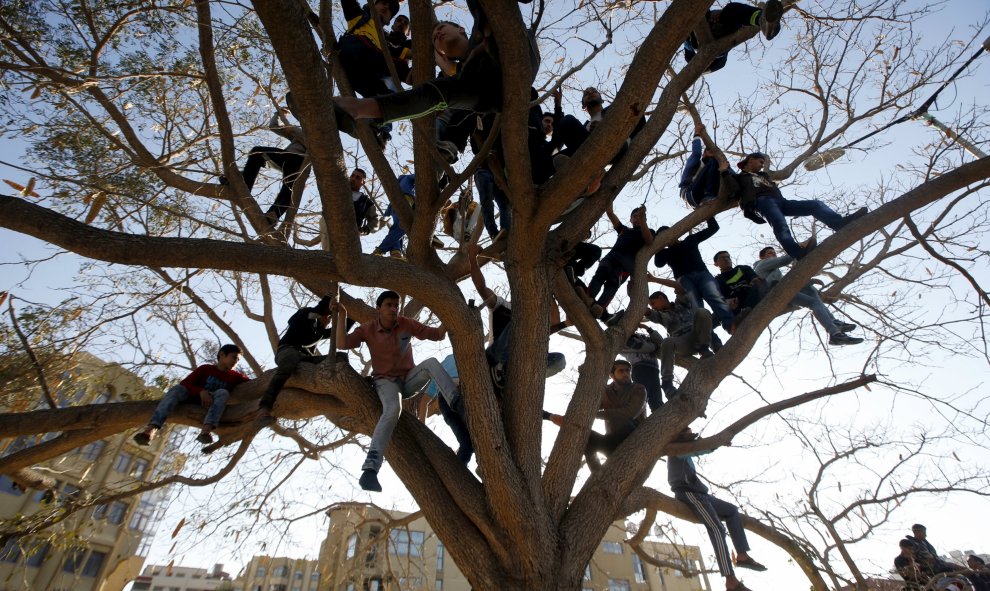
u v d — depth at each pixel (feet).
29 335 19.29
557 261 15.02
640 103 12.24
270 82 21.20
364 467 12.51
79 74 18.20
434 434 14.99
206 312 21.20
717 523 17.40
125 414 15.58
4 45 18.17
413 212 14.94
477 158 12.42
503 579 12.51
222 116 18.38
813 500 18.61
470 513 13.32
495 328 17.58
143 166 18.24
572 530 13.32
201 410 16.01
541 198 13.50
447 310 12.71
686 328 21.33
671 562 24.21
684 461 18.78
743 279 22.09
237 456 17.67
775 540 21.03
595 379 15.55
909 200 16.96
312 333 16.98
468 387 13.21
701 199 21.16
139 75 16.26
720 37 16.85
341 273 11.43
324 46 13.20
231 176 18.79
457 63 12.26
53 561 43.27
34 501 47.83
